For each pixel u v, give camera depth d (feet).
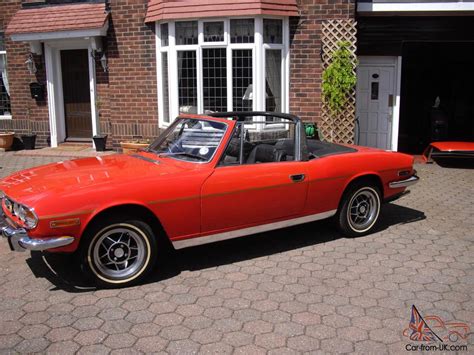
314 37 33.65
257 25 32.81
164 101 36.47
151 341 11.60
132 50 36.50
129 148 34.30
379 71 37.40
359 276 15.40
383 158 19.27
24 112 40.70
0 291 14.35
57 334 11.93
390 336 11.84
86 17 36.29
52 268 15.99
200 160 15.97
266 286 14.66
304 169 17.24
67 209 13.37
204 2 32.94
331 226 20.33
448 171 32.45
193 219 15.19
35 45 38.63
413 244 18.42
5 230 14.16
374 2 34.83
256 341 11.60
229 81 33.88
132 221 14.29
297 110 34.68
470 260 16.79
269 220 16.80
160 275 15.51
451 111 46.29
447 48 44.88
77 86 40.11
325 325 12.36
